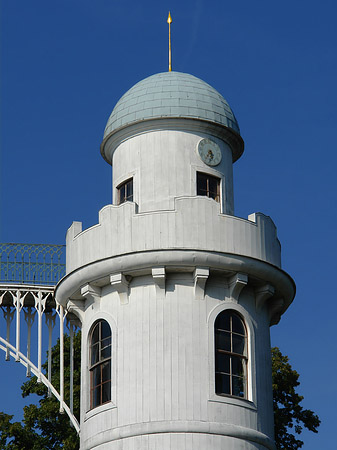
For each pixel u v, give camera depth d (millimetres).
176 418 37781
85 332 40969
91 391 40094
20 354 43719
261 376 39938
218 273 39625
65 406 42844
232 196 42656
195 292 39250
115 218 40000
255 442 38594
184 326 38875
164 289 39250
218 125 42281
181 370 38344
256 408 39094
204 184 41812
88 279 40188
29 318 44906
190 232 39219
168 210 39438
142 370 38562
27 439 54875
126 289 39656
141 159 41781
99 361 39969
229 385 38969
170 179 41250
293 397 54375
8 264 44188
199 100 42500
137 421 37969
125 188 42219
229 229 39750
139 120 41875
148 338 38844
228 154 42969
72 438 53844
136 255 38969
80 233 41062
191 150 41781
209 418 37938
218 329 39344
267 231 40969
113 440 38125
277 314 42594
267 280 40375
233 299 39875
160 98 42375
